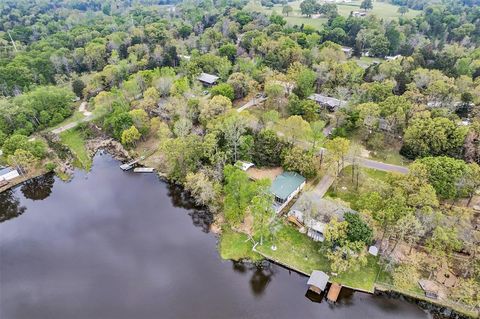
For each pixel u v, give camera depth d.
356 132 111.88
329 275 69.12
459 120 101.31
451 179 75.94
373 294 66.31
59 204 97.19
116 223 88.94
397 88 132.25
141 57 180.25
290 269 72.50
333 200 81.50
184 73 159.38
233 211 78.69
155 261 77.00
